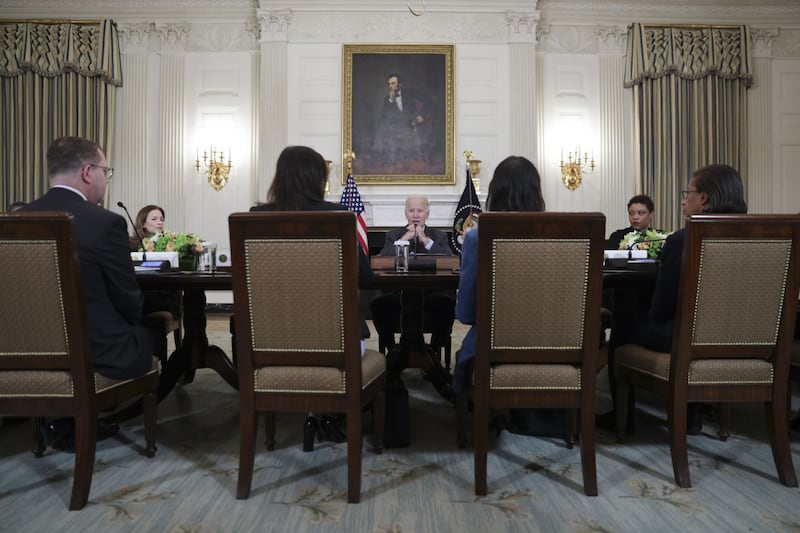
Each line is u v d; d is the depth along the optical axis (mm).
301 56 6160
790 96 6477
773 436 1708
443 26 6184
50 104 6148
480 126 6199
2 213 1487
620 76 6375
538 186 1765
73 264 1513
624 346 2031
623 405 2049
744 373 1684
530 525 1441
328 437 2115
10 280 1510
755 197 6445
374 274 2033
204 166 6305
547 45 6363
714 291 1647
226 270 2379
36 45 6094
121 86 6250
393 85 6152
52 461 1896
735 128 6328
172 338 4676
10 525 1440
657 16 6379
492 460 1901
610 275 2023
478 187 5883
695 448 2016
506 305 1592
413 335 2518
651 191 6320
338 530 1416
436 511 1521
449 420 2377
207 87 6297
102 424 2162
